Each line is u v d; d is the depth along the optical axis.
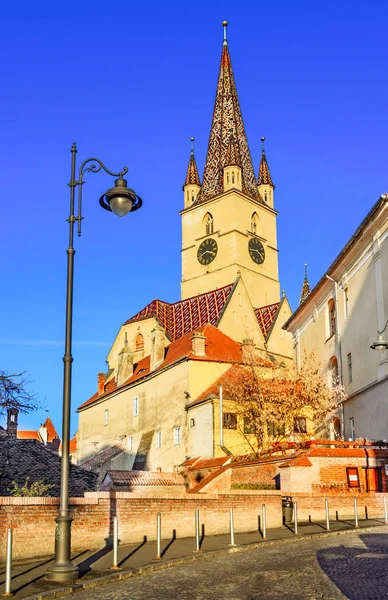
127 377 76.19
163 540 24.12
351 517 31.22
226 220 100.25
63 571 16.73
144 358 79.00
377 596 13.96
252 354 62.38
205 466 50.72
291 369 67.88
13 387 38.28
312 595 14.52
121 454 69.75
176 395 62.81
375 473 33.78
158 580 17.19
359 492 32.75
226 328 76.25
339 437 51.75
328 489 32.53
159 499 24.48
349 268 49.56
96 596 15.30
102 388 84.06
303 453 33.41
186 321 82.38
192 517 25.33
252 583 16.30
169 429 62.97
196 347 63.16
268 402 55.81
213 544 23.05
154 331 70.62
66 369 18.06
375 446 35.22
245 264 98.62
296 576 16.88
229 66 112.06
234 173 102.56
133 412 70.94
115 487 50.53
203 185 106.75
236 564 19.34
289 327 67.94
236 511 26.77
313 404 54.66
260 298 99.50
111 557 20.30
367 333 45.62
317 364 57.47
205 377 61.75
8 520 19.89
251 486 38.50
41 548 20.34
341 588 15.03
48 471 47.97
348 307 49.91
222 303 79.12
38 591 15.48
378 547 21.25
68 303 18.53
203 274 100.81
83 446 82.69
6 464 46.91
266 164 110.44
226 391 58.22
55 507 20.95
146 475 53.31
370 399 44.75
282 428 55.38
